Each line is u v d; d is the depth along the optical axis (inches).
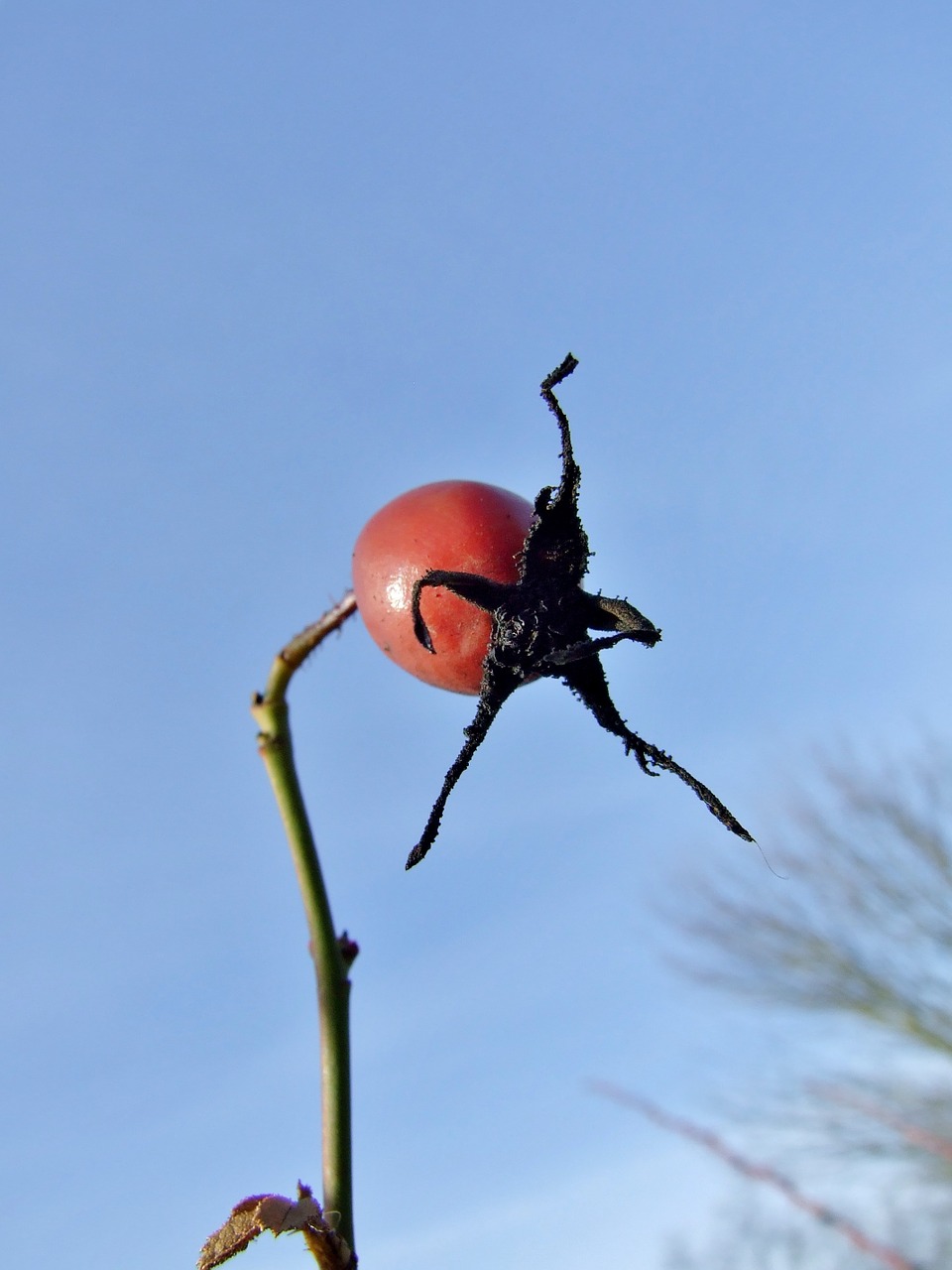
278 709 6.3
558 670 6.2
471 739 6.1
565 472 6.2
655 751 6.1
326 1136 5.8
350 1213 5.7
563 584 6.2
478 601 6.1
